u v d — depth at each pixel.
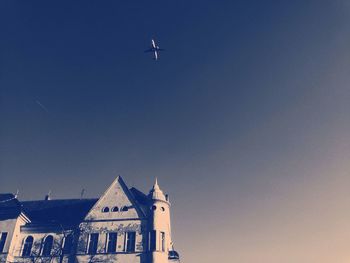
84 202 42.88
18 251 36.19
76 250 35.31
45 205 43.16
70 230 37.53
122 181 40.47
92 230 36.78
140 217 37.41
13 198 39.97
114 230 36.66
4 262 34.31
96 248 35.69
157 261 33.81
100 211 38.16
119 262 34.22
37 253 36.09
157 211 37.72
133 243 35.81
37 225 37.94
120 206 38.41
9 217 37.59
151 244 35.28
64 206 42.47
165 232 36.78
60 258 34.56
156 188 40.25
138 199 40.84
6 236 36.28
